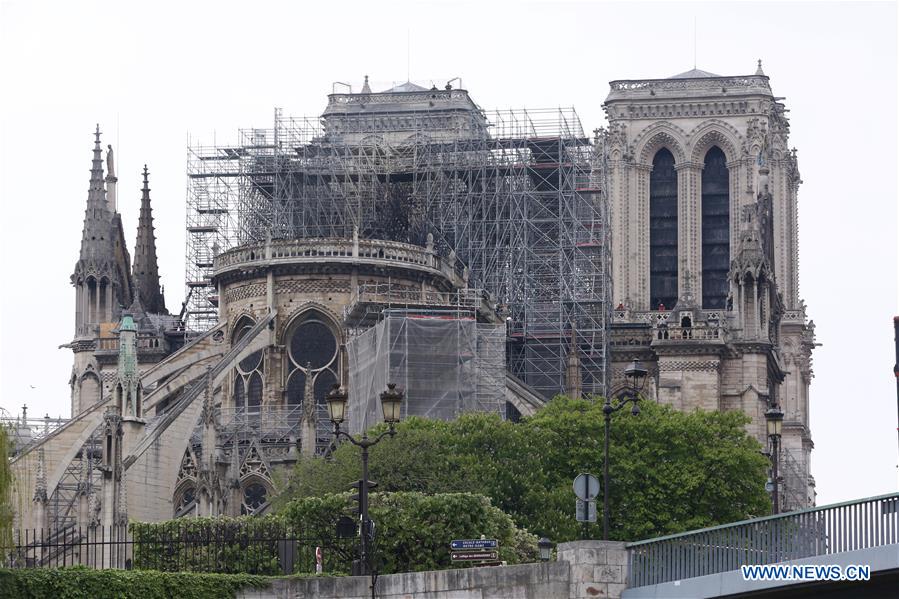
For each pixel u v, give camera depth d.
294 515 174.12
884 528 113.81
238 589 139.88
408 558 172.62
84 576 137.38
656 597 127.00
